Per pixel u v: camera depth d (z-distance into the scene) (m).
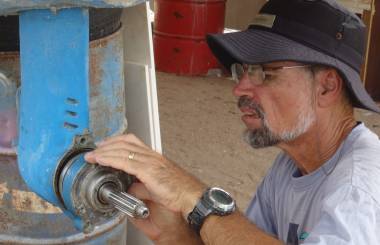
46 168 1.36
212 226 1.39
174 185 1.41
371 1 5.29
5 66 1.68
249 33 1.55
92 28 1.75
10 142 1.75
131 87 2.19
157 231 1.62
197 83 5.93
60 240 1.89
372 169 1.35
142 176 1.37
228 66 1.69
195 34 6.00
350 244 1.20
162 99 5.41
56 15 1.34
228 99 5.55
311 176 1.55
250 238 1.34
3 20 1.62
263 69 1.51
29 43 1.38
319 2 1.49
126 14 2.13
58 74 1.36
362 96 1.50
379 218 1.25
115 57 1.87
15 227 1.87
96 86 1.81
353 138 1.48
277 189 1.72
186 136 4.66
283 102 1.51
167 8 6.02
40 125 1.39
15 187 1.82
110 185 1.33
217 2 5.98
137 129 2.21
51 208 1.85
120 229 2.05
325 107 1.51
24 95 1.42
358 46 1.52
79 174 1.30
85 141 1.37
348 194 1.29
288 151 1.59
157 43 6.17
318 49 1.48
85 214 1.30
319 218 1.34
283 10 1.52
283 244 1.33
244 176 4.06
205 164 4.21
